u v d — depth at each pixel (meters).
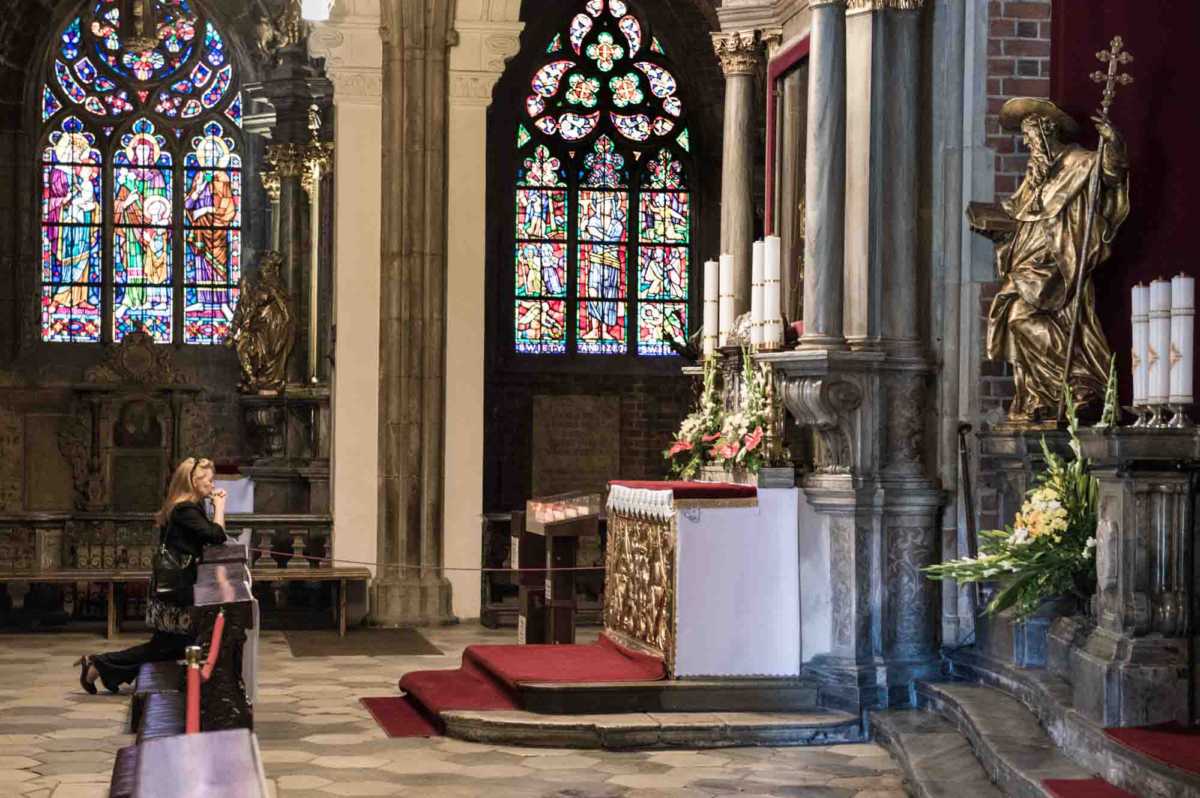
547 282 29.69
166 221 30.30
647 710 11.14
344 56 18.55
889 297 11.80
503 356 29.41
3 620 17.47
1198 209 10.35
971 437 11.49
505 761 10.19
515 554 15.84
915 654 11.59
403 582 18.36
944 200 11.77
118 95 30.23
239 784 3.91
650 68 30.03
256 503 24.12
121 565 25.28
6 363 29.30
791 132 13.57
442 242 18.69
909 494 11.59
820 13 11.92
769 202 14.10
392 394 18.55
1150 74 10.70
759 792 9.31
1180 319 8.66
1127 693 8.28
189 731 5.97
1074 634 9.66
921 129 11.87
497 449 29.23
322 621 18.53
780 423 12.14
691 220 30.08
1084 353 10.77
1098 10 11.08
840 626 11.46
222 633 8.78
